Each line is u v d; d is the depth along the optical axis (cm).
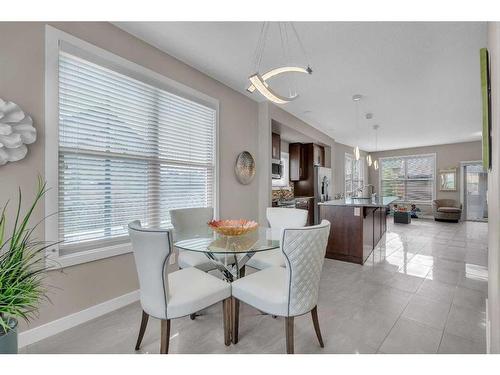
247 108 403
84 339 182
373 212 434
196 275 186
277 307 155
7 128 162
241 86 365
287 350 156
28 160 179
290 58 285
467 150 806
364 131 642
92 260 212
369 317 213
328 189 691
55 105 191
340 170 815
